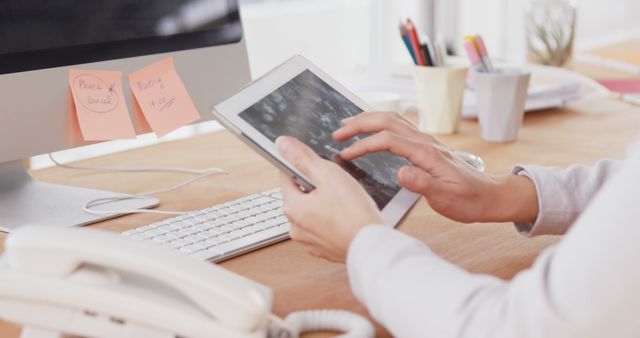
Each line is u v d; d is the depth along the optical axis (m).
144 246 0.64
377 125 0.91
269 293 0.67
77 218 1.01
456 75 1.46
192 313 0.62
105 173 1.26
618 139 1.45
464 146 1.40
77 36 1.04
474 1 2.66
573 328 0.52
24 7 0.98
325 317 0.71
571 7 2.20
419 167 0.88
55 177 1.24
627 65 2.37
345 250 0.71
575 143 1.42
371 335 0.68
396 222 0.85
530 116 1.65
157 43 1.12
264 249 0.91
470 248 0.92
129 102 1.09
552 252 0.57
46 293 0.62
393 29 2.18
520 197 0.91
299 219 0.74
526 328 0.55
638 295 0.51
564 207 0.92
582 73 2.31
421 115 1.52
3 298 0.62
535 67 1.95
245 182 1.19
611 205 0.52
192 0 1.16
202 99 1.18
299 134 0.86
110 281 0.63
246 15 2.18
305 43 2.34
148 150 1.41
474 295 0.60
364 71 2.42
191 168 1.28
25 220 1.00
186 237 0.90
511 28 2.81
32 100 1.00
